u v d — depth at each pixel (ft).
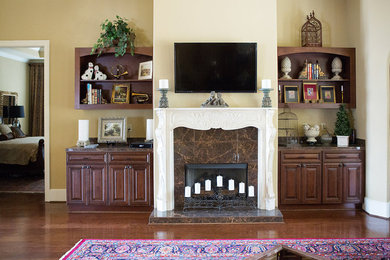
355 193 15.37
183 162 14.69
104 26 16.02
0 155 22.59
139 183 14.94
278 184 15.23
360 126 15.79
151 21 16.97
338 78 16.21
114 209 15.28
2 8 16.99
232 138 14.71
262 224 13.37
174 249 10.89
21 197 17.95
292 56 16.97
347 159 15.33
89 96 16.26
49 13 17.04
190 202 14.49
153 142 14.83
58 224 13.47
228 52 14.35
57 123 17.17
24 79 31.63
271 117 14.02
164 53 14.60
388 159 14.40
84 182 15.03
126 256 10.36
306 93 16.72
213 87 14.37
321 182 15.29
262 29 14.60
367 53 15.11
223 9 14.58
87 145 15.56
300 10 16.97
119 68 16.89
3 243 11.44
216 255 10.43
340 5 17.02
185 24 14.57
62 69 17.11
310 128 16.16
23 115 28.30
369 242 11.39
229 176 14.89
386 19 14.52
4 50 27.12
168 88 14.05
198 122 14.15
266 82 13.91
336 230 12.66
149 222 13.47
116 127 16.53
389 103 14.46
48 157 17.11
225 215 13.65
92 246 11.13
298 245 11.14
